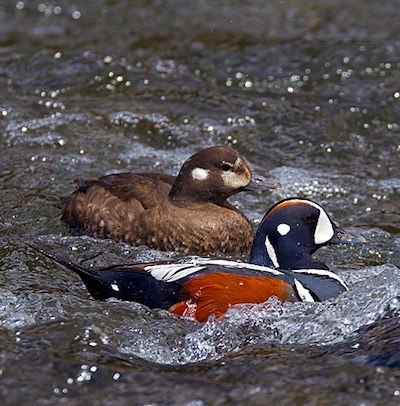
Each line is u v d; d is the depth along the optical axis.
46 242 12.63
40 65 18.95
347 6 23.02
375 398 8.16
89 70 18.72
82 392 8.37
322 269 10.82
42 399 8.22
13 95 17.69
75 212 13.13
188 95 17.98
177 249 12.73
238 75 18.91
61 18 22.42
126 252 12.59
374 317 9.78
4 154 15.54
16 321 9.73
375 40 20.58
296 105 17.80
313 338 9.56
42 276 11.46
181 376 8.69
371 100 17.91
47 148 15.83
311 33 21.31
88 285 10.12
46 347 9.06
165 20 22.19
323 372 8.65
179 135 16.48
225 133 16.66
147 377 8.62
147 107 17.42
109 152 15.83
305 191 14.83
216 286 9.81
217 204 13.13
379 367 8.67
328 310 9.88
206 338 9.57
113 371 8.70
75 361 8.80
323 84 18.66
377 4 23.17
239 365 8.89
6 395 8.26
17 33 21.36
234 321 9.70
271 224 10.98
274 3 23.28
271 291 9.89
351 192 14.80
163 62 19.41
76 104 17.48
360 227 13.60
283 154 16.12
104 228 12.82
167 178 13.55
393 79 18.72
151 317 9.83
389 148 16.39
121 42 20.61
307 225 10.98
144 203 12.82
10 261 11.84
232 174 13.01
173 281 9.88
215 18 22.25
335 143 16.47
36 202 13.89
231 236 12.88
